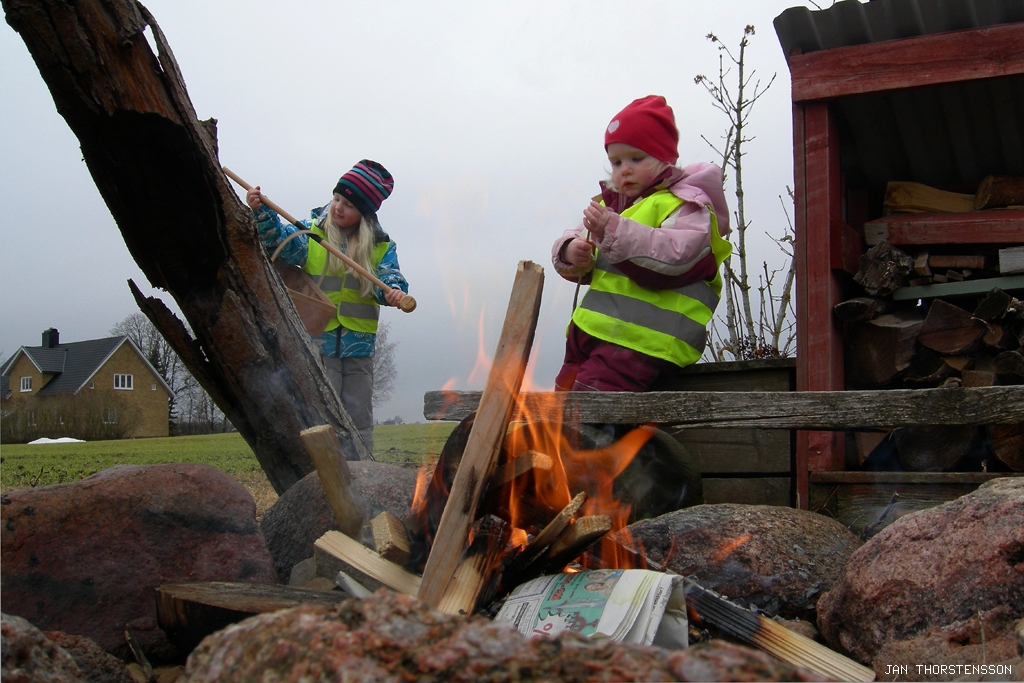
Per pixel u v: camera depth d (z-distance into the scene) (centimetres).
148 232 330
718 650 103
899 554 213
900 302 425
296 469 389
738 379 388
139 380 4291
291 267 509
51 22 278
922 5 368
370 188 535
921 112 429
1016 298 393
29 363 4516
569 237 384
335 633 111
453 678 103
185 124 308
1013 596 188
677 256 342
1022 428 334
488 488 224
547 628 191
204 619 212
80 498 242
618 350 353
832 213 392
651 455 325
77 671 157
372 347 545
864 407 299
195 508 259
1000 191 418
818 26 389
